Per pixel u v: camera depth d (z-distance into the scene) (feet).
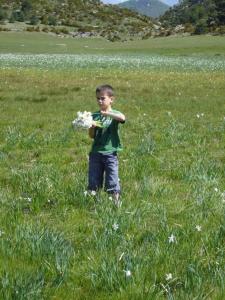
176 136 48.98
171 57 235.61
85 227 23.59
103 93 25.96
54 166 36.78
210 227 23.44
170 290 17.13
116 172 26.94
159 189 29.53
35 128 53.98
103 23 613.93
